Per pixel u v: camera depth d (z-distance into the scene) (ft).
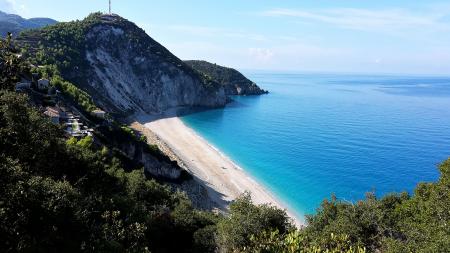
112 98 535.60
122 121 461.78
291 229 90.02
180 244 124.06
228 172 335.67
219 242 97.81
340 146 427.74
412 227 95.25
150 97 646.74
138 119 526.98
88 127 245.24
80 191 99.91
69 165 110.63
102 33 641.81
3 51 96.32
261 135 491.72
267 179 323.37
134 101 591.37
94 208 96.27
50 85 287.48
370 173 331.57
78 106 290.15
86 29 614.34
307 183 312.29
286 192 294.46
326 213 119.24
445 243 71.61
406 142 442.09
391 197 125.59
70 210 76.54
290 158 383.04
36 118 105.70
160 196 161.58
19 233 63.62
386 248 89.76
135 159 265.95
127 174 166.40
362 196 282.15
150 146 297.33
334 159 376.48
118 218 103.96
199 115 649.61
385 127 539.29
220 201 268.62
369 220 102.73
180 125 538.06
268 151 410.72
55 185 80.79
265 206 101.35
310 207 268.21
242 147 427.74
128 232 92.99
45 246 66.69
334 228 101.35
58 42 531.09
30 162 94.27
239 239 88.28
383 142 443.32
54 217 71.20
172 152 361.30
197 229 130.93
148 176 252.42
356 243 93.04
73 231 74.90
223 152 405.39
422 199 111.65
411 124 564.30
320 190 297.33
